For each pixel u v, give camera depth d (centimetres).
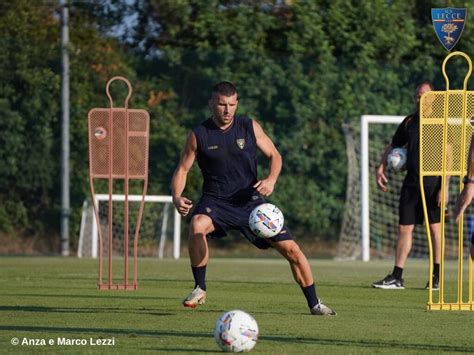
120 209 6209
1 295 3047
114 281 3709
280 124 6306
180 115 6306
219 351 1884
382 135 6375
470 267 2691
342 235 6125
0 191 6172
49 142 6147
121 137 3303
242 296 3125
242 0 6569
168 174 6266
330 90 6350
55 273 4206
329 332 2189
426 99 2622
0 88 6166
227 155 2500
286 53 6384
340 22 6469
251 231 2484
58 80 6147
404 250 3562
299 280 2534
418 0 6738
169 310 2623
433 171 2634
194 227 2505
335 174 6328
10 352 1872
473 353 1905
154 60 6331
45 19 6384
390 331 2220
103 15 6456
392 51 6512
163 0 6456
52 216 6159
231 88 2466
